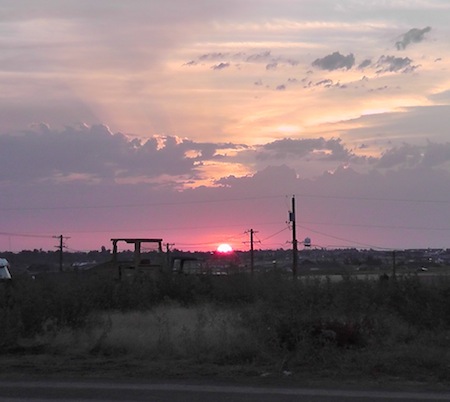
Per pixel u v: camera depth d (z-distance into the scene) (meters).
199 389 10.73
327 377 11.68
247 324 15.11
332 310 16.88
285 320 14.48
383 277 19.55
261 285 25.81
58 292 17.58
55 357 14.06
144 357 13.91
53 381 11.52
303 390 10.61
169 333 15.47
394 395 10.21
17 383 11.35
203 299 26.16
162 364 13.02
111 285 24.92
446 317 17.11
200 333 14.55
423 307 17.30
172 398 10.04
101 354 14.42
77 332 16.11
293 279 22.89
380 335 15.09
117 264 33.84
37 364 13.16
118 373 12.21
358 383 11.17
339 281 19.62
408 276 19.17
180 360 13.48
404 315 17.34
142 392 10.51
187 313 22.59
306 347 13.23
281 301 17.81
